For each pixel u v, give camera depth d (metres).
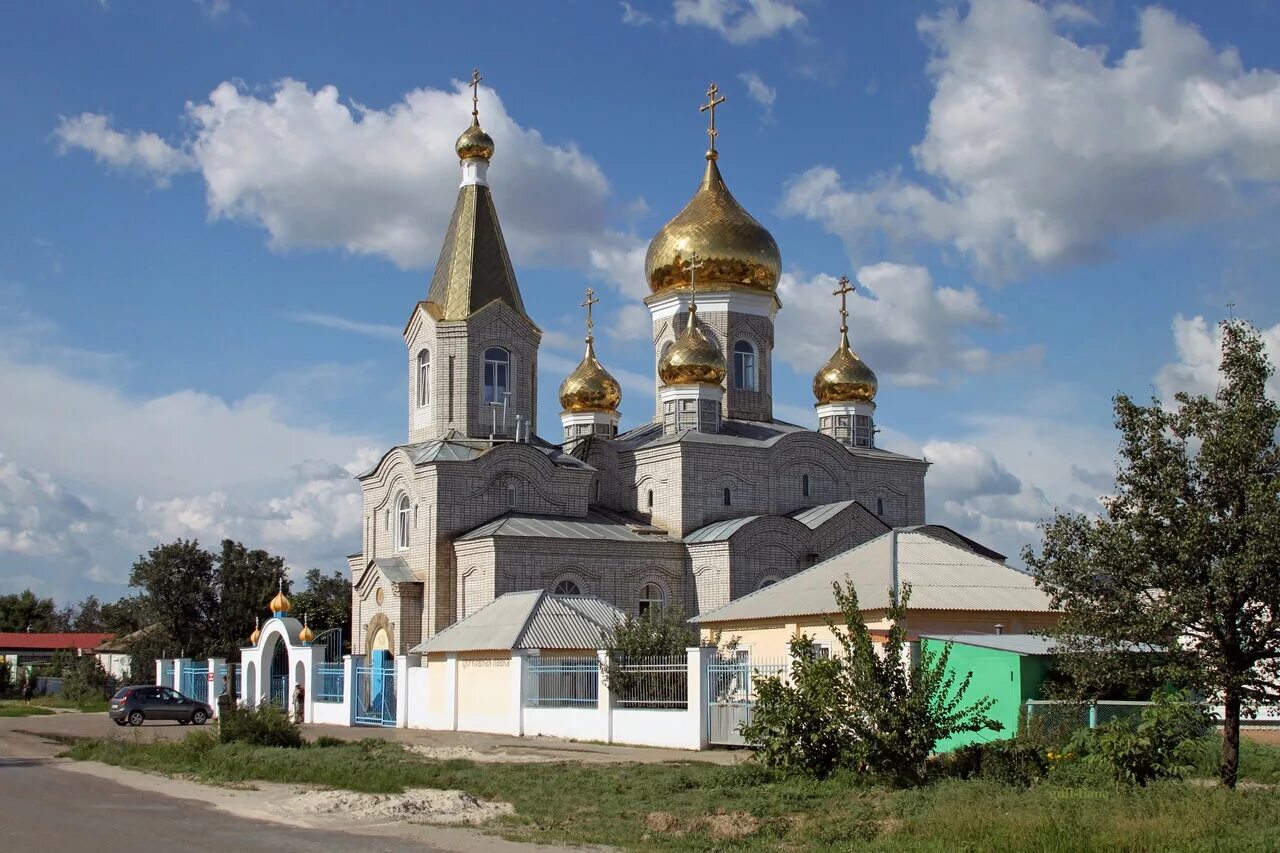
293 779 31.38
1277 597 24.16
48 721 62.06
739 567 61.69
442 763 33.78
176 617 91.00
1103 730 26.62
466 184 68.75
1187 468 25.31
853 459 71.06
